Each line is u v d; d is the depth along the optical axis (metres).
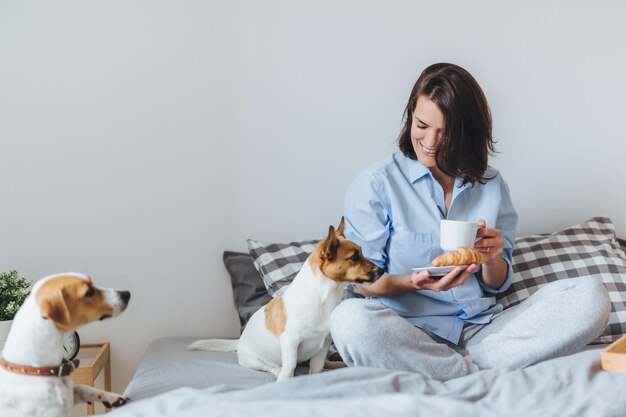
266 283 2.40
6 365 1.50
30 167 2.37
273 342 1.89
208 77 2.48
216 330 2.52
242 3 2.49
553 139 2.70
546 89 2.68
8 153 2.36
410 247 2.04
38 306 1.50
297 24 2.53
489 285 2.11
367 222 2.07
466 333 2.02
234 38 2.49
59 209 2.39
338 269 1.80
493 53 2.64
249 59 2.50
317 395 1.45
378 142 2.60
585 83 2.70
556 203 2.71
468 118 1.95
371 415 1.24
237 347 2.12
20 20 2.35
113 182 2.43
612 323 2.25
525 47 2.66
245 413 1.26
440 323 2.02
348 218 2.12
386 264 2.08
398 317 1.78
